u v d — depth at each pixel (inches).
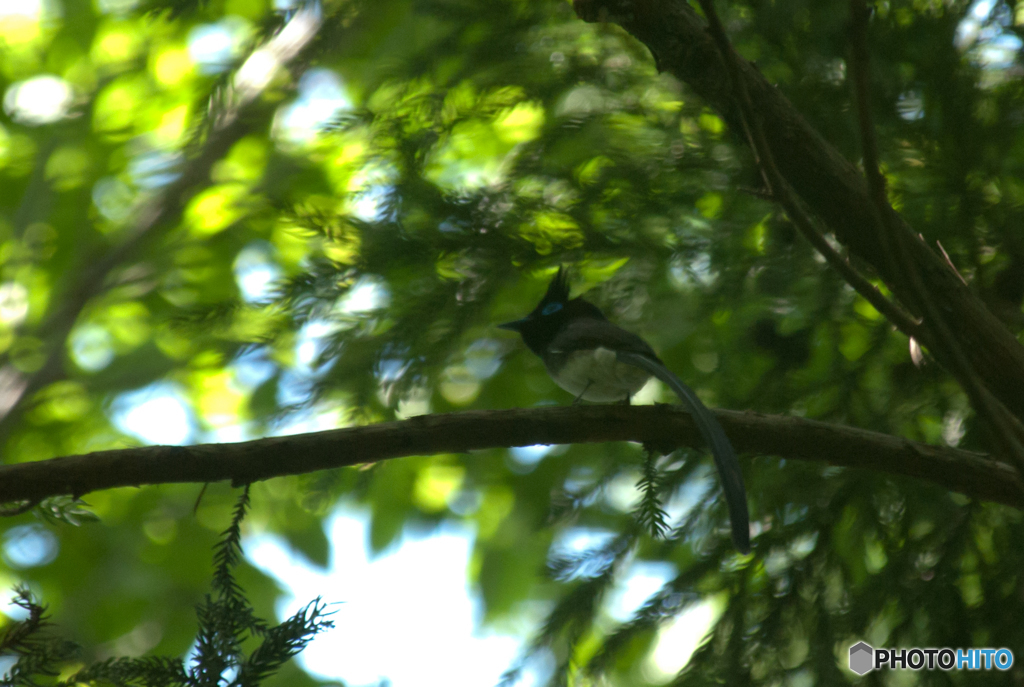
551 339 350.9
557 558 303.1
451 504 547.8
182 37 530.6
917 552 293.4
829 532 296.4
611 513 354.0
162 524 590.2
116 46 610.2
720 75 240.5
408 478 535.8
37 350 610.5
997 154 322.3
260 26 343.6
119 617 576.1
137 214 645.3
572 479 374.0
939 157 327.6
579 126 355.6
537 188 352.8
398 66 357.4
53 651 187.3
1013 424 217.2
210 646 184.2
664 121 363.3
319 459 234.5
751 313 329.1
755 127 198.1
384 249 322.0
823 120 323.9
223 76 342.6
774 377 333.7
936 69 319.3
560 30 366.6
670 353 392.5
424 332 318.3
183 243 566.9
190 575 583.8
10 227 666.2
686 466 316.8
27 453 628.1
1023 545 287.4
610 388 316.2
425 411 354.0
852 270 205.8
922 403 321.7
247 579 581.3
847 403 325.4
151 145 609.6
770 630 282.2
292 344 346.9
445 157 426.9
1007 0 327.3
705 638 285.7
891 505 303.1
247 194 507.2
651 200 337.7
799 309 324.5
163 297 610.5
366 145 369.4
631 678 374.9
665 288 343.3
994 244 320.8
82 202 641.6
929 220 315.0
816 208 247.8
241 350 335.3
